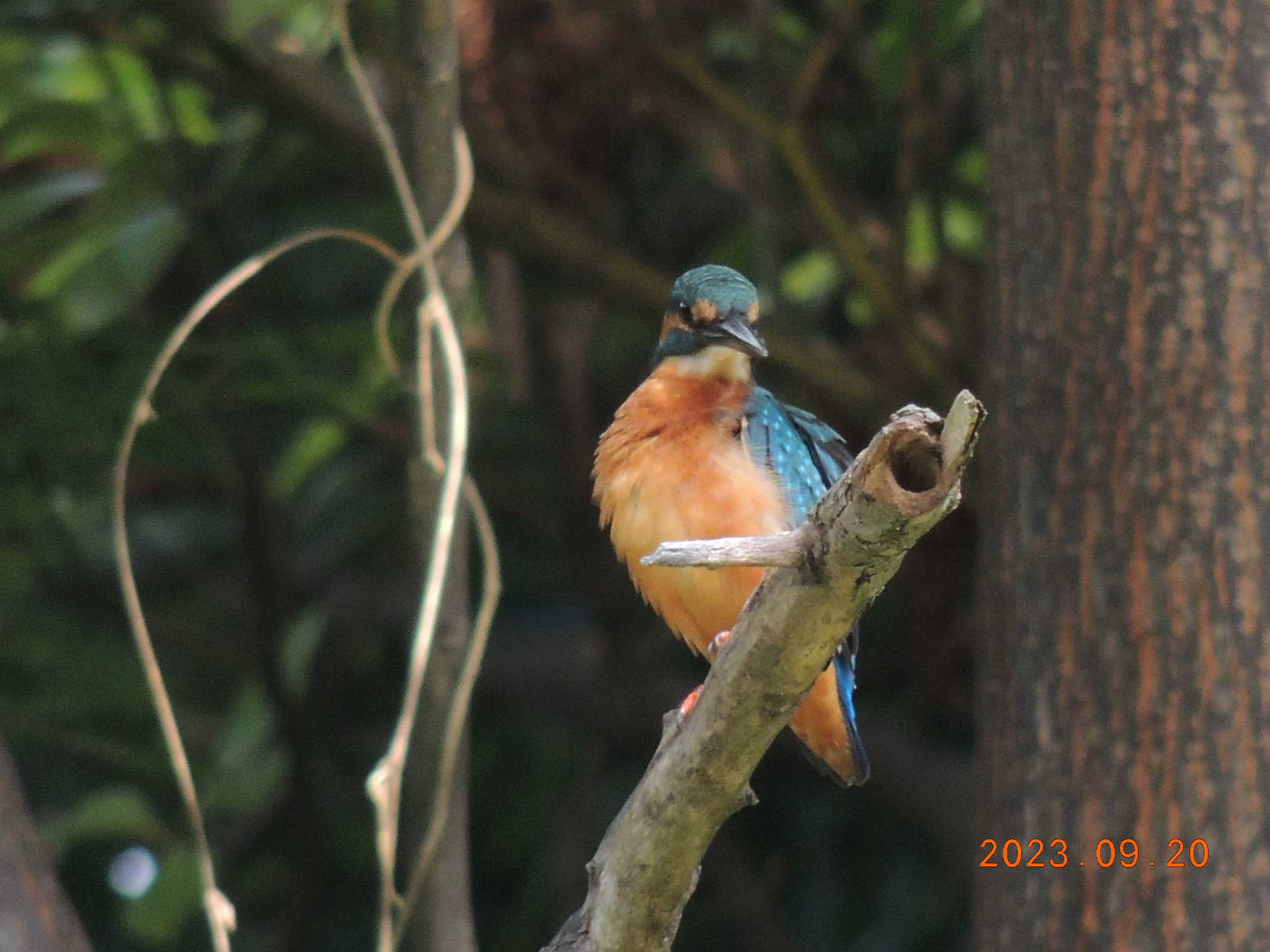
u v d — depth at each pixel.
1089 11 7.07
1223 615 6.70
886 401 10.85
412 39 6.74
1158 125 6.94
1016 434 7.18
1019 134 7.27
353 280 12.84
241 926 13.98
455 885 6.75
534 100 11.04
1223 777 6.64
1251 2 6.95
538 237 10.73
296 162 12.99
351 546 14.51
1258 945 6.55
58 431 10.38
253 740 12.16
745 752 4.91
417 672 5.95
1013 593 7.13
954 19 10.34
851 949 13.78
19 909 5.93
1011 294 7.27
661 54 10.50
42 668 12.06
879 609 13.51
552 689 13.59
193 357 10.52
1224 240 6.85
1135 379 6.88
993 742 7.21
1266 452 6.75
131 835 12.05
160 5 10.08
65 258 11.42
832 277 13.12
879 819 14.20
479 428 13.27
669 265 13.34
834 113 12.13
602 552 13.04
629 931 5.38
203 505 14.64
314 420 12.31
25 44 11.44
